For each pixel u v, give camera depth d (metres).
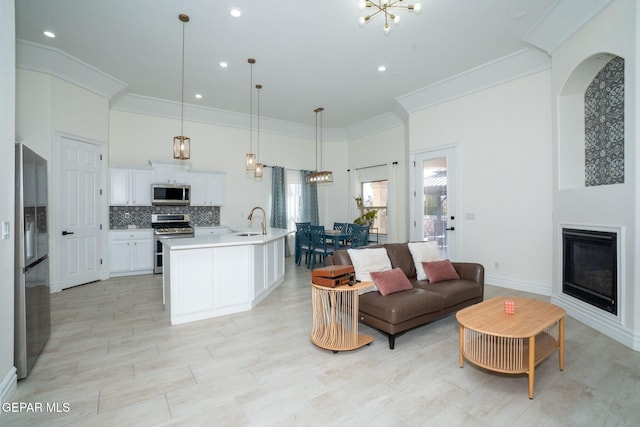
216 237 4.14
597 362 2.46
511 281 4.48
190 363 2.48
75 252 4.72
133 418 1.83
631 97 2.62
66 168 4.53
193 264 3.38
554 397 2.03
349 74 4.82
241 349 2.74
